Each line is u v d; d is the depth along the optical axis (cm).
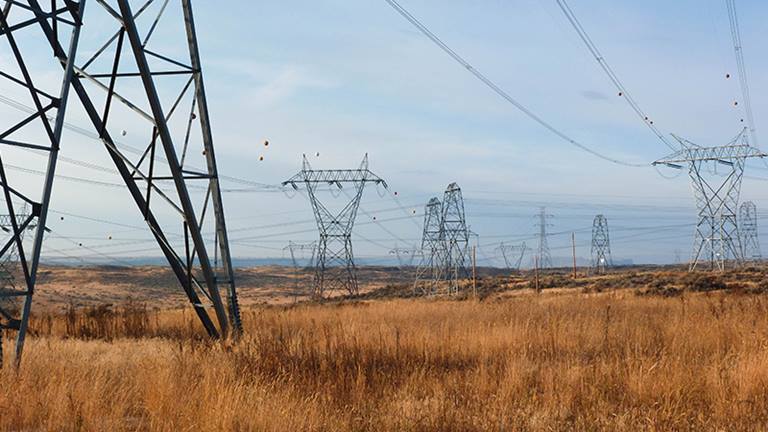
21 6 1527
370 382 1408
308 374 1438
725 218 10744
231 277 2223
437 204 10494
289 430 967
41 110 1524
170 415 1004
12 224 1473
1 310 1454
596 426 1041
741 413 1108
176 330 2839
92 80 1930
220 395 1020
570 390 1243
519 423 1048
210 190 2166
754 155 10150
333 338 1927
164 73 2062
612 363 1495
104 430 971
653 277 8200
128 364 1531
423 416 1048
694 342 1869
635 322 2347
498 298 6103
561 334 2022
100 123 2045
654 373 1348
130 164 2052
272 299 13000
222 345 1788
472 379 1429
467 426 1046
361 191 9331
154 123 1955
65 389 1084
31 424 1016
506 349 1878
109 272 16325
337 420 1046
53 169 1535
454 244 10112
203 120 2138
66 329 2833
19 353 1456
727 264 12525
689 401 1209
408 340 1908
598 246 18488
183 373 1316
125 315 3044
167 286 14638
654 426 1021
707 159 10262
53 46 1880
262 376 1314
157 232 2178
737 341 1850
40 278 14675
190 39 2130
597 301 3978
